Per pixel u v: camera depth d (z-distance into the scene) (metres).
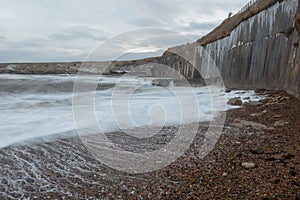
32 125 5.48
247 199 2.22
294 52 7.20
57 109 7.62
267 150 3.52
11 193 2.52
